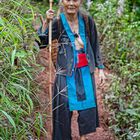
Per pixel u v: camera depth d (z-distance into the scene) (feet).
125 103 16.74
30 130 13.12
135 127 15.51
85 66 13.79
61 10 13.74
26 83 13.71
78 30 13.75
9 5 14.82
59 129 13.74
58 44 13.76
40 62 18.12
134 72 19.36
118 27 22.84
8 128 12.16
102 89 18.25
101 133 15.83
